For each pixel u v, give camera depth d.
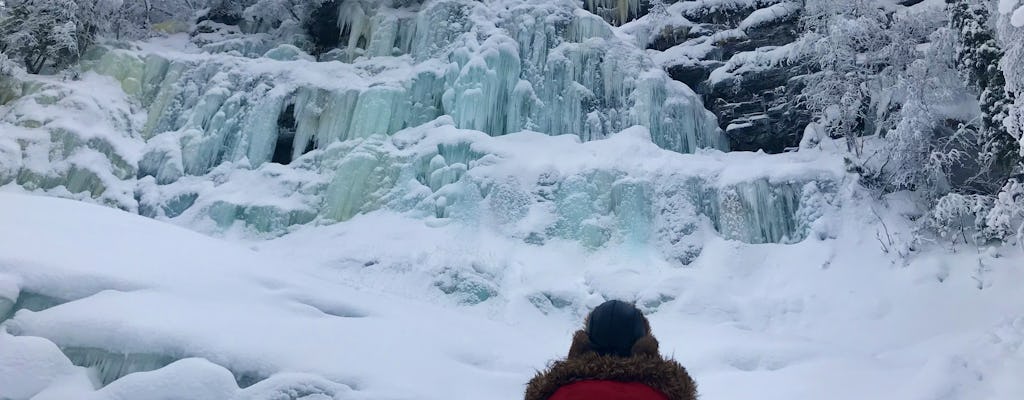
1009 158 10.64
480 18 15.23
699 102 15.32
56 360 4.70
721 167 12.59
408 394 5.23
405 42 16.16
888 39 12.96
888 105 12.73
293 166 13.55
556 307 10.24
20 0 14.71
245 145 13.89
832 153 13.20
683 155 13.27
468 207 11.98
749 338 8.09
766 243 11.62
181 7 18.88
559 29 15.45
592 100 14.66
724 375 6.88
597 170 12.34
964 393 5.80
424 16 15.72
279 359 5.24
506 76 14.38
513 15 15.38
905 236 10.95
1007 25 8.75
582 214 11.93
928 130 11.54
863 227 11.27
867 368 6.79
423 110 14.33
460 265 10.55
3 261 5.29
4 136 12.20
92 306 5.20
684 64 16.38
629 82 14.81
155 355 5.00
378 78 14.67
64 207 7.17
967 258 10.21
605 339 2.09
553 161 12.86
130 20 17.80
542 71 14.81
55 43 14.56
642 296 10.26
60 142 12.57
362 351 5.71
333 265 10.61
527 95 14.32
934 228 10.99
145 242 6.78
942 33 11.82
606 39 15.40
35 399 4.42
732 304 10.20
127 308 5.27
